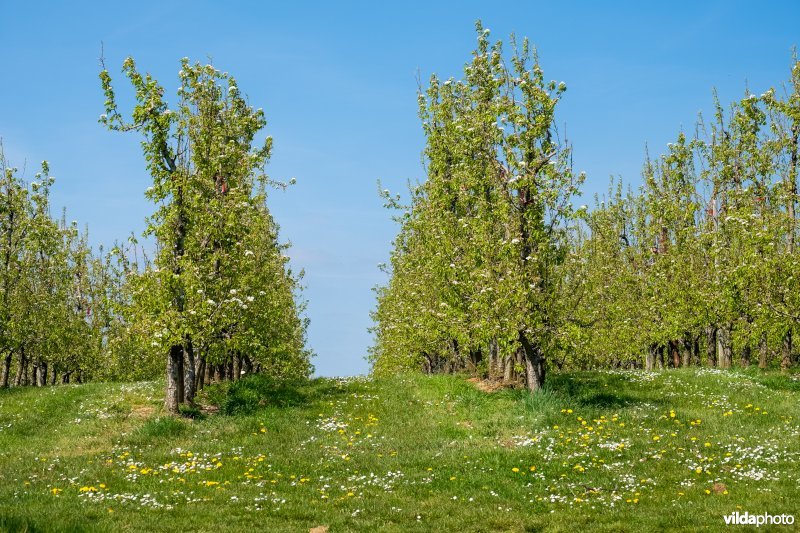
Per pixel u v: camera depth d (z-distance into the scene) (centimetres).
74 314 5206
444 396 3086
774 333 3553
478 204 3159
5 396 3375
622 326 4228
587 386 3259
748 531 1434
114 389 3316
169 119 2883
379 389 3288
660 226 4709
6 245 4153
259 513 1652
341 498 1784
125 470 2061
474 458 2162
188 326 2700
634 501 1705
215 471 2061
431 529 1531
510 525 1559
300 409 2922
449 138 3425
